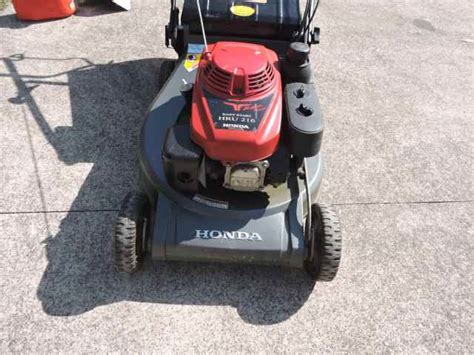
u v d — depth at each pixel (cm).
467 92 194
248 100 99
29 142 143
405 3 259
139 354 97
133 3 219
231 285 112
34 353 95
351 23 231
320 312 109
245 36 141
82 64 179
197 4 125
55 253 114
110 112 158
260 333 103
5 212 122
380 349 103
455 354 104
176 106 125
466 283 120
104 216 124
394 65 205
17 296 105
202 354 98
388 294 115
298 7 139
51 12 199
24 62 176
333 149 156
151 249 103
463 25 245
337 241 101
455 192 147
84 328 100
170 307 106
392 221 134
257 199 108
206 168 104
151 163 112
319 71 194
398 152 159
